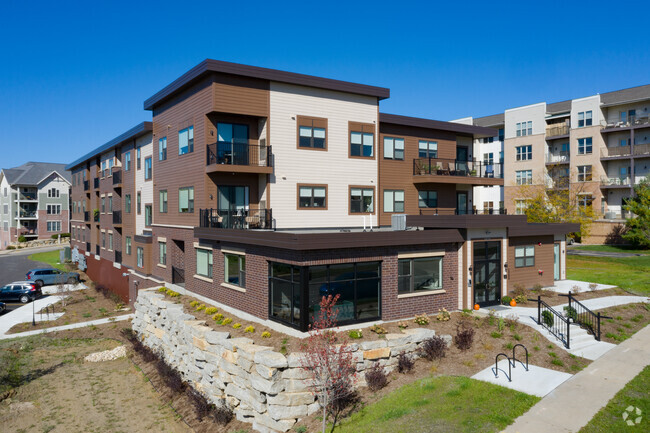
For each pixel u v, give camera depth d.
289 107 25.12
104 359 24.52
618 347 16.42
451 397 12.75
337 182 26.70
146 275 31.98
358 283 17.70
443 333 17.30
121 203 39.44
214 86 23.03
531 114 56.41
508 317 18.69
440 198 32.59
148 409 18.48
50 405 19.08
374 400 13.75
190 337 19.11
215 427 15.60
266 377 14.03
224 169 22.84
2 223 89.06
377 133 28.31
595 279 28.11
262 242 17.98
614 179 50.84
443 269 20.16
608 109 51.91
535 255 24.70
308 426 13.38
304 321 16.23
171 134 28.23
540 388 13.00
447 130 32.44
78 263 54.12
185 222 26.33
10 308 37.06
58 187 88.31
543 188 47.69
